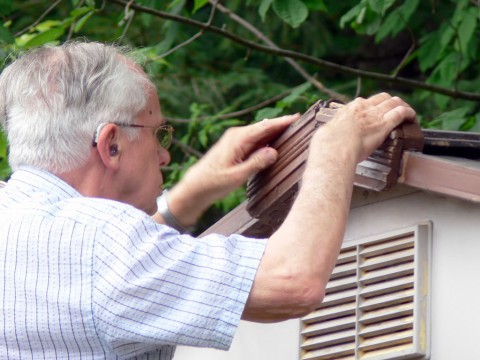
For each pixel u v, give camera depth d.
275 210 8.23
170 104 17.53
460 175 7.43
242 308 6.80
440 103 14.36
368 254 8.38
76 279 6.88
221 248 6.93
